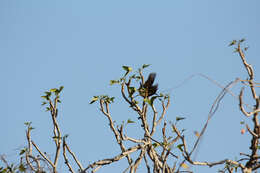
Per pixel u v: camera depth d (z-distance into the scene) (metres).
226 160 10.56
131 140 11.87
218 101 9.94
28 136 11.63
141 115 12.08
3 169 11.11
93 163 10.88
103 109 12.12
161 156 11.63
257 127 10.76
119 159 11.14
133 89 12.08
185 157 10.20
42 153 11.57
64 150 11.46
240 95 10.11
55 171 11.22
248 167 10.87
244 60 11.50
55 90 11.85
